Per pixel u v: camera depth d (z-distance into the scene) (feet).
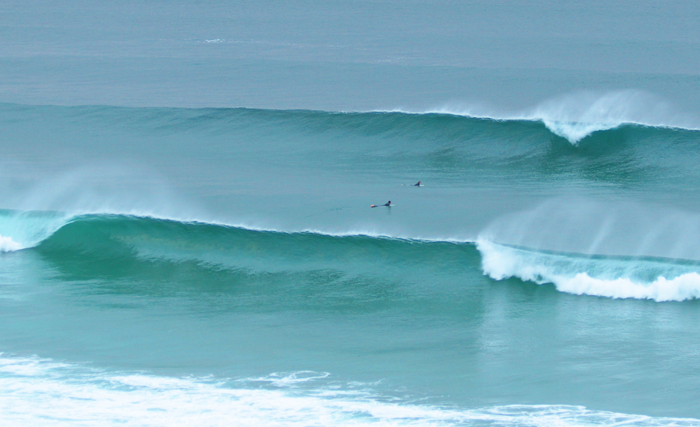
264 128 373.61
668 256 213.25
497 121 354.13
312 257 219.82
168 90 479.00
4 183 291.58
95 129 380.99
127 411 137.08
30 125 386.52
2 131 377.30
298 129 370.53
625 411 137.18
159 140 365.20
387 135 357.20
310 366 157.17
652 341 166.50
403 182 296.30
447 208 258.57
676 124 373.61
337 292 200.75
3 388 145.38
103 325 177.47
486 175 307.78
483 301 193.06
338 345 167.84
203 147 354.13
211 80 515.09
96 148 350.23
